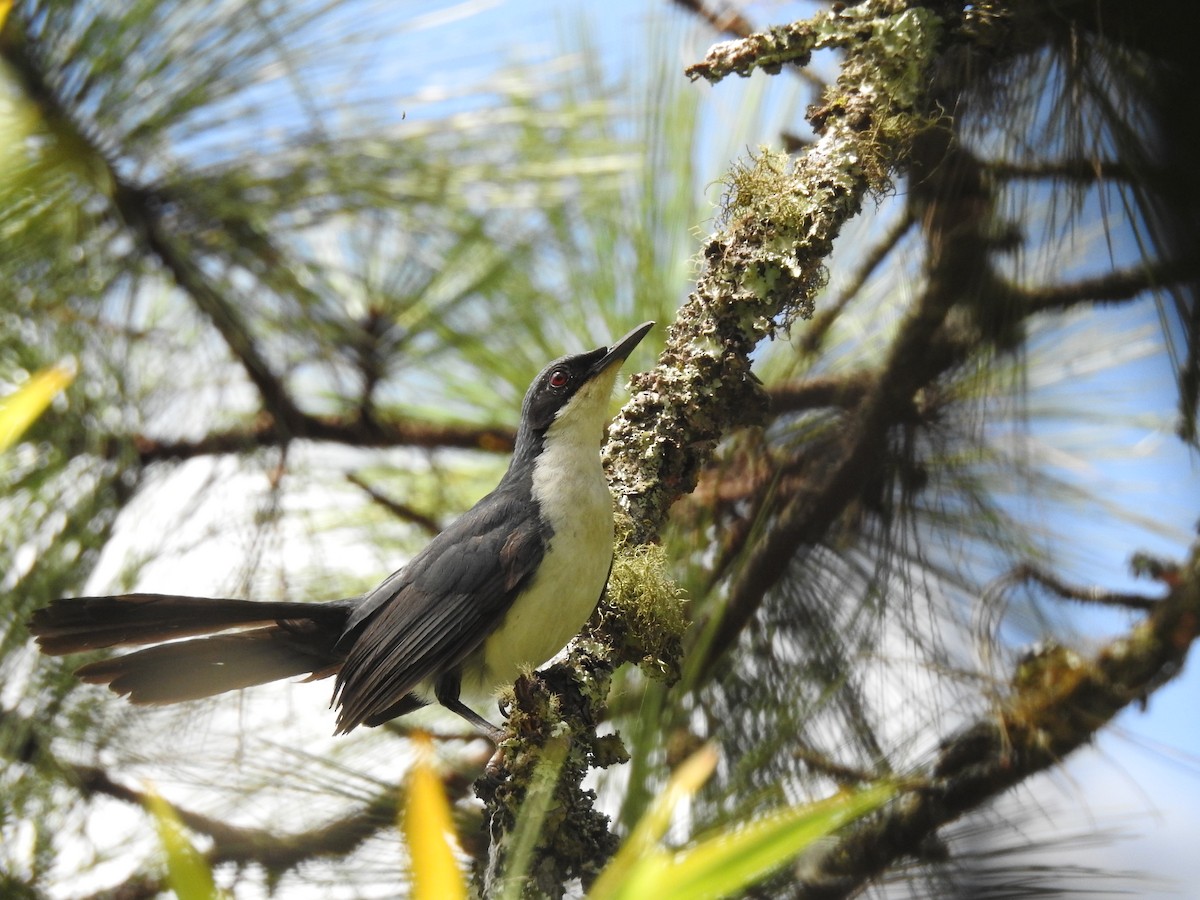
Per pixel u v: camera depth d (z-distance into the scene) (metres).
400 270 4.70
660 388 3.84
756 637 3.97
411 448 4.87
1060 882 3.50
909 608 4.09
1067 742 3.67
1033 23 3.83
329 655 4.68
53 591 4.07
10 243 3.97
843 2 4.21
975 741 3.68
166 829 1.39
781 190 3.72
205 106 4.13
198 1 4.07
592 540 3.91
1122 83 3.83
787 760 3.65
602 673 3.56
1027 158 3.98
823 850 3.48
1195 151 3.78
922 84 3.79
